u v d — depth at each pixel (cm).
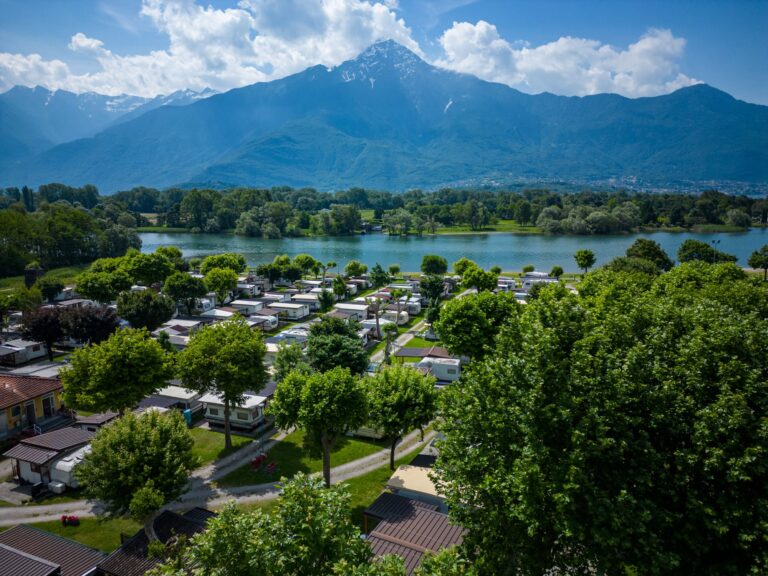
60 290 10300
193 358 4384
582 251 13200
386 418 3884
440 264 13338
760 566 1747
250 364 4475
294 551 1667
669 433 2109
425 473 3731
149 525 2912
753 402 2147
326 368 5400
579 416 2067
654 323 2795
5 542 2808
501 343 2644
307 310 10144
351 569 1592
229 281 10881
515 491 1917
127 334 4519
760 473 1825
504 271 15375
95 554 2788
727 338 2400
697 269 6688
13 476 4028
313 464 4325
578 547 1955
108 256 16650
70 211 16675
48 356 7119
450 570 1731
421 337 8488
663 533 1972
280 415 3788
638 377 2142
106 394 4122
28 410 4856
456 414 2353
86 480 3052
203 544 1708
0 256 13538
